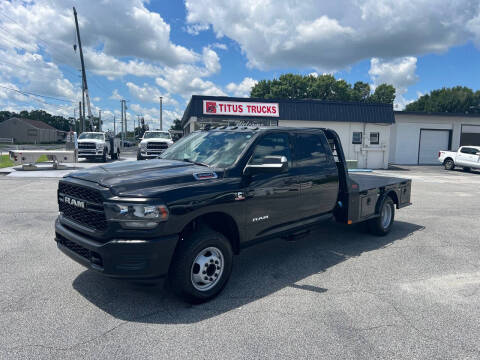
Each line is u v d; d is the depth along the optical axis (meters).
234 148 4.42
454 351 2.98
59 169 18.17
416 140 29.00
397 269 4.93
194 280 3.74
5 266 4.80
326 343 3.07
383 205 6.50
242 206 4.10
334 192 5.54
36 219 7.55
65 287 4.14
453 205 10.34
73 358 2.81
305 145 5.15
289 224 4.85
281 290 4.18
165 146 22.97
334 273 4.75
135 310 3.62
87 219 3.66
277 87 60.59
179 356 2.86
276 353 2.91
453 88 68.50
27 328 3.24
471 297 4.05
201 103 21.86
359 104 23.92
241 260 5.24
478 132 29.38
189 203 3.57
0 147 49.62
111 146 27.30
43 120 124.94
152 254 3.35
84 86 34.03
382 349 2.99
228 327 3.31
